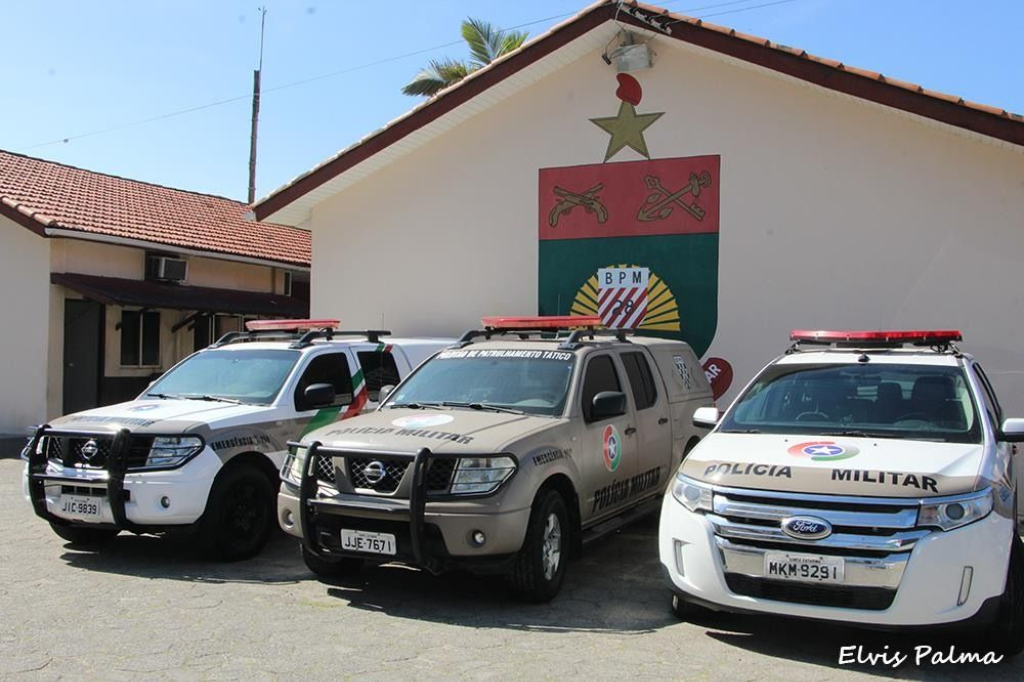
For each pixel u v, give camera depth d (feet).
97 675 15.81
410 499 18.94
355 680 15.64
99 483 23.47
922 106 29.89
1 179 58.70
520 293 39.52
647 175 36.99
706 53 34.55
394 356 31.60
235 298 65.41
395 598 20.85
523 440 20.25
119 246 58.44
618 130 37.50
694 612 19.02
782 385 21.66
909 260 32.42
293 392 27.17
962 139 31.63
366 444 20.08
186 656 16.81
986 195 31.32
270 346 29.35
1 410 54.80
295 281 77.41
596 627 18.78
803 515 16.39
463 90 38.09
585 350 24.47
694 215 36.01
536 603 20.36
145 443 23.62
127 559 24.57
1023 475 29.07
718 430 20.88
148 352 60.64
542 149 39.06
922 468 16.81
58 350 53.98
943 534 15.75
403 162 42.16
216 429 24.20
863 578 15.92
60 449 24.40
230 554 24.22
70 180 67.00
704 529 17.37
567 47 36.52
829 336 23.48
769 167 34.73
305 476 20.35
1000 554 15.88
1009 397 30.86
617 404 22.44
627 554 25.34
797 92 34.22
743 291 35.12
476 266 40.52
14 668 16.14
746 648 17.54
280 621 19.03
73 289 53.06
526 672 16.08
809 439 19.13
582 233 38.19
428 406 23.58
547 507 20.43
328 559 20.85
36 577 22.58
